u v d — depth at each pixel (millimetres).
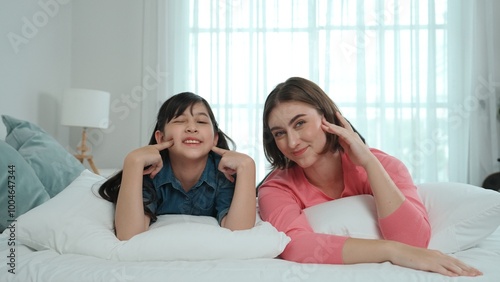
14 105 2260
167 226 832
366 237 890
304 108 977
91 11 3160
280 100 995
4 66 2148
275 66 3047
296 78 1046
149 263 746
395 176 1007
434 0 2947
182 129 1022
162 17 3084
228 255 781
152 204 1050
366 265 736
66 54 3049
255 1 3080
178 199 1149
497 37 2924
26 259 751
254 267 713
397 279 675
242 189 971
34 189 1163
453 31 2941
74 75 3133
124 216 894
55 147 1481
